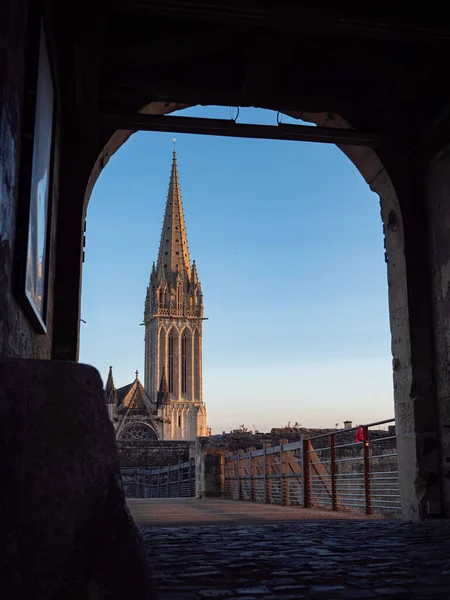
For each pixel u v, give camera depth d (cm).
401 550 473
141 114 827
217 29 845
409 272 908
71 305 789
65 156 823
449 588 318
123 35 845
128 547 230
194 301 14850
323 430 2553
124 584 223
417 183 934
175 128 848
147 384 14875
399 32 712
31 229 483
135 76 877
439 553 452
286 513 1132
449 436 842
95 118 784
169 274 15038
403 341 909
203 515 1060
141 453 5200
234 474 2212
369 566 391
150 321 15100
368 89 941
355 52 888
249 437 2491
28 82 474
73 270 798
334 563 406
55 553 216
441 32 718
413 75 897
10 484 220
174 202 15588
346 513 1121
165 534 623
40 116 538
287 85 912
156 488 4425
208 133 860
